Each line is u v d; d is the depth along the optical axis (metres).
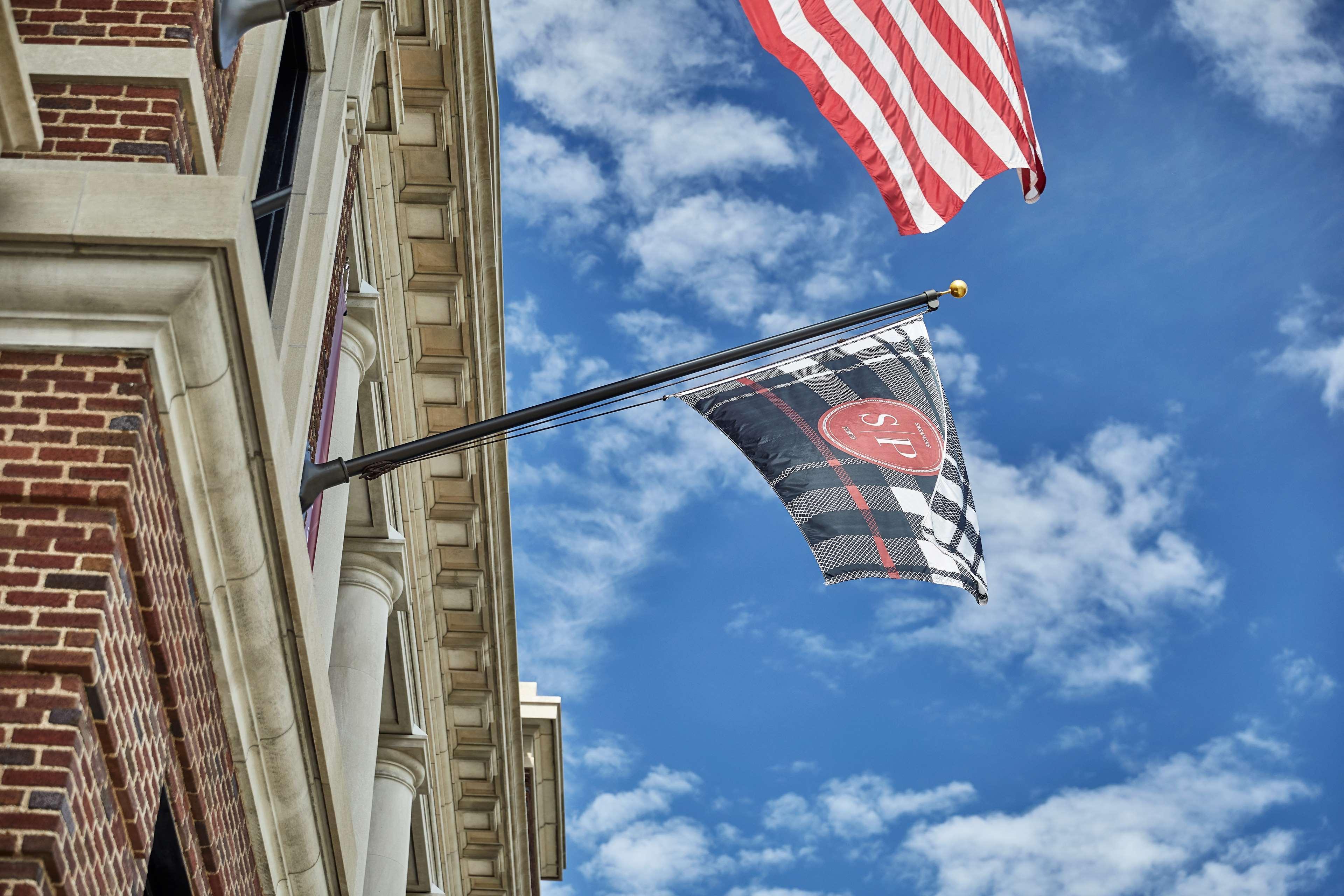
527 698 26.30
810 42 12.91
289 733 8.68
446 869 21.16
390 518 16.89
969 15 13.43
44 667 6.17
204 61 8.37
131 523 6.66
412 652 18.41
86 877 6.20
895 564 10.77
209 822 7.89
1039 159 13.54
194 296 6.99
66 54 7.87
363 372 15.15
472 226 16.28
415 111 15.08
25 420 6.75
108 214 7.06
